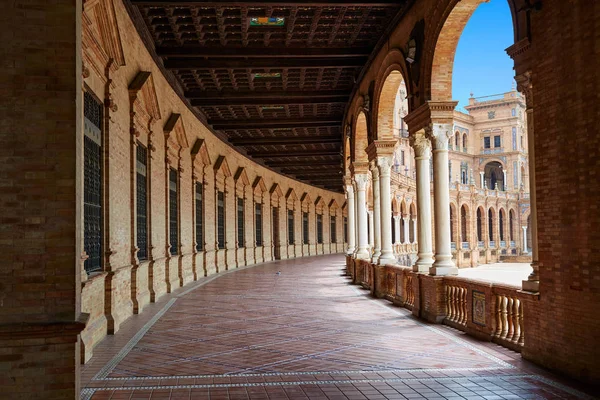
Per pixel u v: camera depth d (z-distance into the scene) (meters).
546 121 7.23
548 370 7.23
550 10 7.11
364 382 6.83
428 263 12.39
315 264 34.31
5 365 4.99
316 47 15.95
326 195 54.88
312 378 7.06
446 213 11.45
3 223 5.06
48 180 5.13
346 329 10.70
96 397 6.27
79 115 5.37
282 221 42.34
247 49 15.73
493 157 82.25
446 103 11.26
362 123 20.31
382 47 15.09
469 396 6.18
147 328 10.97
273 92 20.31
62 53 5.21
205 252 23.84
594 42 6.44
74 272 5.15
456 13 10.17
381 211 16.64
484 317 9.41
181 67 16.36
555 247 7.08
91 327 9.12
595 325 6.39
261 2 12.21
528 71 7.64
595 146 6.42
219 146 26.39
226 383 6.85
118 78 11.38
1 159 5.07
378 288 16.30
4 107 5.10
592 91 6.47
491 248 66.56
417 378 6.96
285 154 32.97
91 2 8.68
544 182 7.28
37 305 5.07
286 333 10.34
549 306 7.21
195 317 12.45
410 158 64.44
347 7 12.96
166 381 6.96
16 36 5.16
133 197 12.80
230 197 29.11
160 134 16.25
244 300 15.75
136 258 13.02
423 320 11.71
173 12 13.06
